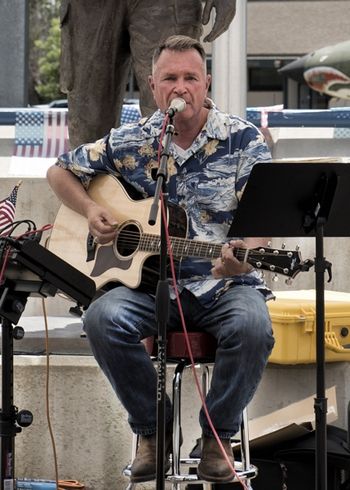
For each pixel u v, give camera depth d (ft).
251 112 40.65
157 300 20.70
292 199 21.52
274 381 28.73
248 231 21.90
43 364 28.50
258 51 122.42
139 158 24.94
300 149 41.22
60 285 22.12
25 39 51.26
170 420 24.00
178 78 23.40
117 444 28.48
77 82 31.63
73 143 32.24
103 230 24.43
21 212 35.63
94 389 28.40
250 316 22.79
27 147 40.98
